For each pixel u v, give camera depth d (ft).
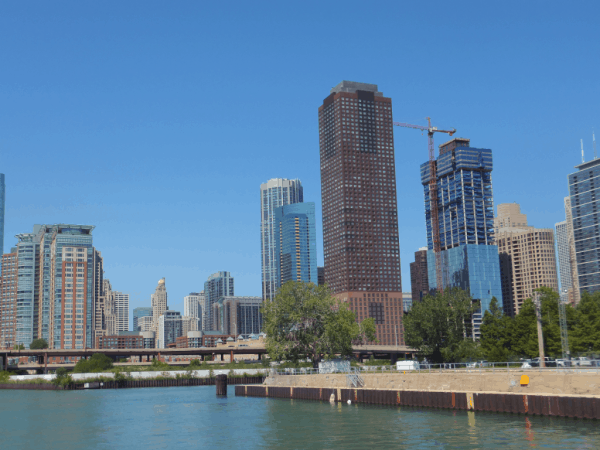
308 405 370.73
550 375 263.70
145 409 405.80
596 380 246.06
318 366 525.75
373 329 601.62
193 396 536.01
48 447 245.65
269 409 360.89
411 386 343.26
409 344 582.35
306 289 566.36
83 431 293.43
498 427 235.20
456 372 316.19
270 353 544.21
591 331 427.33
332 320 549.95
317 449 214.90
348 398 368.68
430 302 581.53
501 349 472.03
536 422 240.73
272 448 222.07
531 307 466.29
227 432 269.44
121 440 258.78
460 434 225.97
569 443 198.29
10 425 324.19
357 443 220.84
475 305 575.79
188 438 256.73
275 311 546.67
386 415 294.25
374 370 472.44
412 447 207.51
